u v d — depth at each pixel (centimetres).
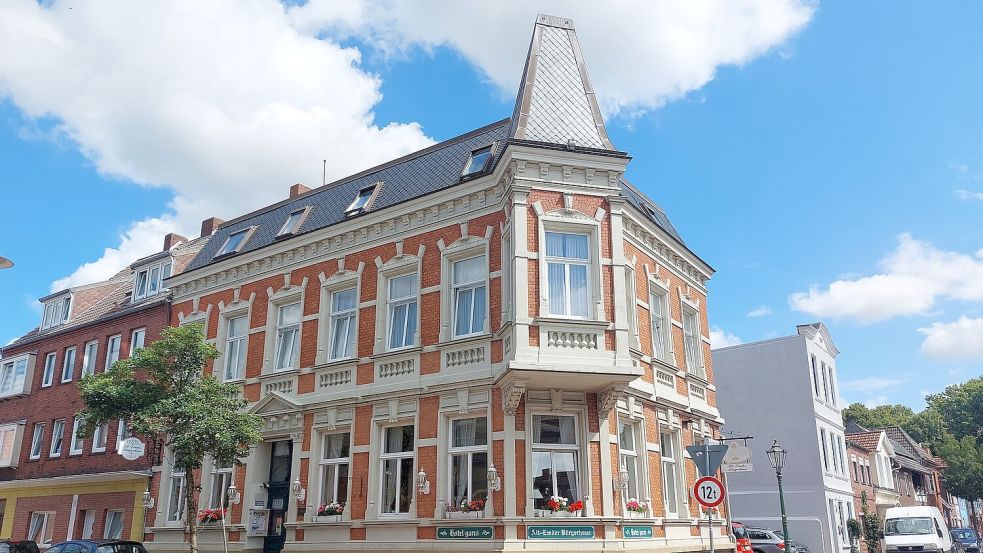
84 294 2894
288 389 1889
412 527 1539
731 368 3322
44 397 2683
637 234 1836
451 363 1608
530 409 1471
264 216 2267
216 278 2184
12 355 2939
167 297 2298
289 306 2005
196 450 1547
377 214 1823
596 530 1427
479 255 1666
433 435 1580
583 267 1524
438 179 1798
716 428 2148
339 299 1903
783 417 3141
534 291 1452
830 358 3528
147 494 2030
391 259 1792
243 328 2088
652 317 1886
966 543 4528
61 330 2720
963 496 5816
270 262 2055
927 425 7169
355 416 1722
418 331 1681
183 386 1648
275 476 1897
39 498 2495
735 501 3141
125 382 1628
